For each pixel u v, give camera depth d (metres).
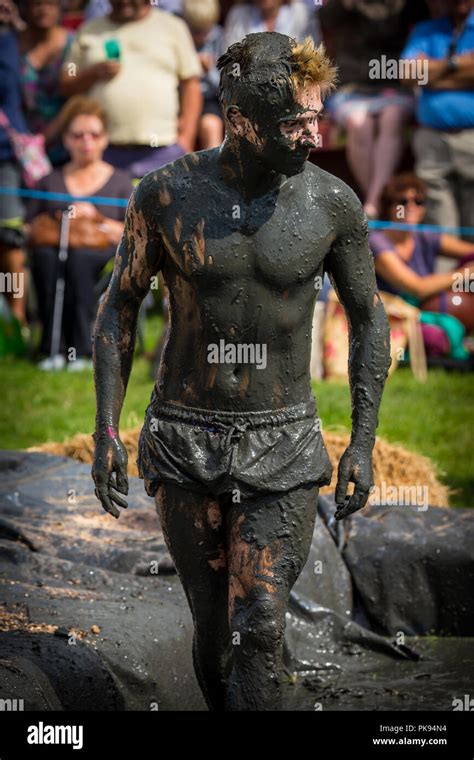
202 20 23.81
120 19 22.61
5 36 23.03
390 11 23.61
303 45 7.55
